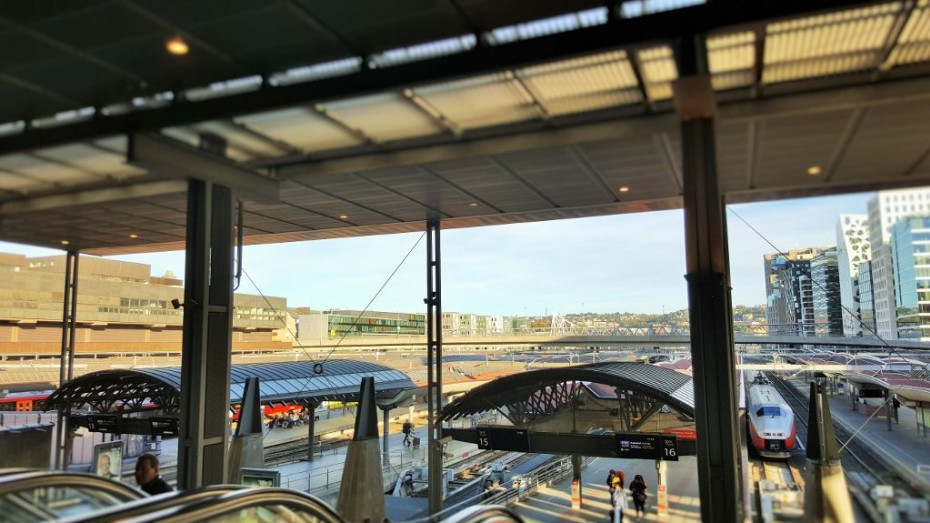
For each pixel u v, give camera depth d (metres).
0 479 6.34
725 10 6.24
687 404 17.45
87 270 34.97
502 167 11.87
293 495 6.71
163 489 7.89
